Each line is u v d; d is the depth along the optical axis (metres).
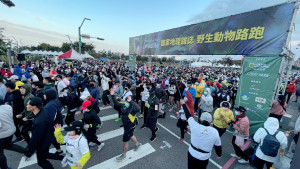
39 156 2.69
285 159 3.85
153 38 11.56
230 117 3.92
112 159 3.72
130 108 3.53
